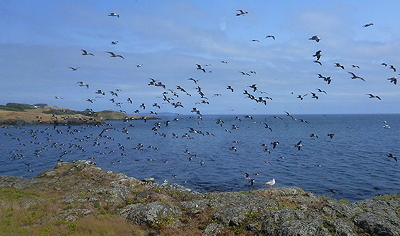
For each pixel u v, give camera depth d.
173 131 149.38
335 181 46.56
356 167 56.56
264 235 19.64
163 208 23.72
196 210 24.91
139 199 28.84
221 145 93.19
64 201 26.41
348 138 107.88
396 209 23.84
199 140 108.81
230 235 20.34
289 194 30.42
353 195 39.47
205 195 30.56
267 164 61.00
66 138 112.94
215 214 23.55
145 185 37.47
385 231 18.59
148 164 62.09
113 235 19.53
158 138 116.94
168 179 49.56
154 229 21.44
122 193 30.55
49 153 76.06
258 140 106.00
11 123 154.62
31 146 89.94
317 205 26.42
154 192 32.00
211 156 71.94
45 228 19.70
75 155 73.31
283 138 111.69
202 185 45.75
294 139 107.06
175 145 94.38
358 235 18.83
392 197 28.09
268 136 120.69
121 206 26.44
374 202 25.25
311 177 49.47
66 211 23.66
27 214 22.59
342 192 40.78
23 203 25.45
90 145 92.50
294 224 19.59
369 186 43.53
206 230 21.14
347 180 47.06
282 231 19.00
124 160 66.75
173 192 32.97
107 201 27.09
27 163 62.94
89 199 27.00
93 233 19.33
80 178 37.81
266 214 22.44
